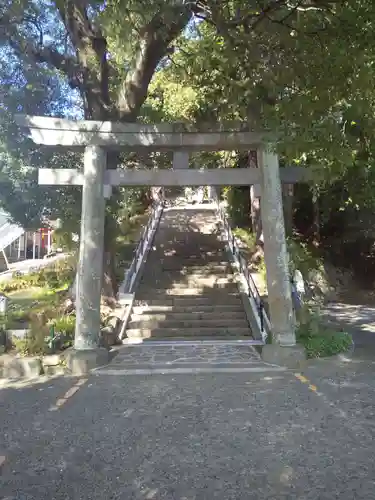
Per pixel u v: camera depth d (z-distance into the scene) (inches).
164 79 616.1
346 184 407.5
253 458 173.3
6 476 161.3
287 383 283.3
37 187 473.1
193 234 763.4
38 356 332.8
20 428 208.4
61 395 263.1
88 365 322.7
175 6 284.0
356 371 312.2
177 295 526.6
